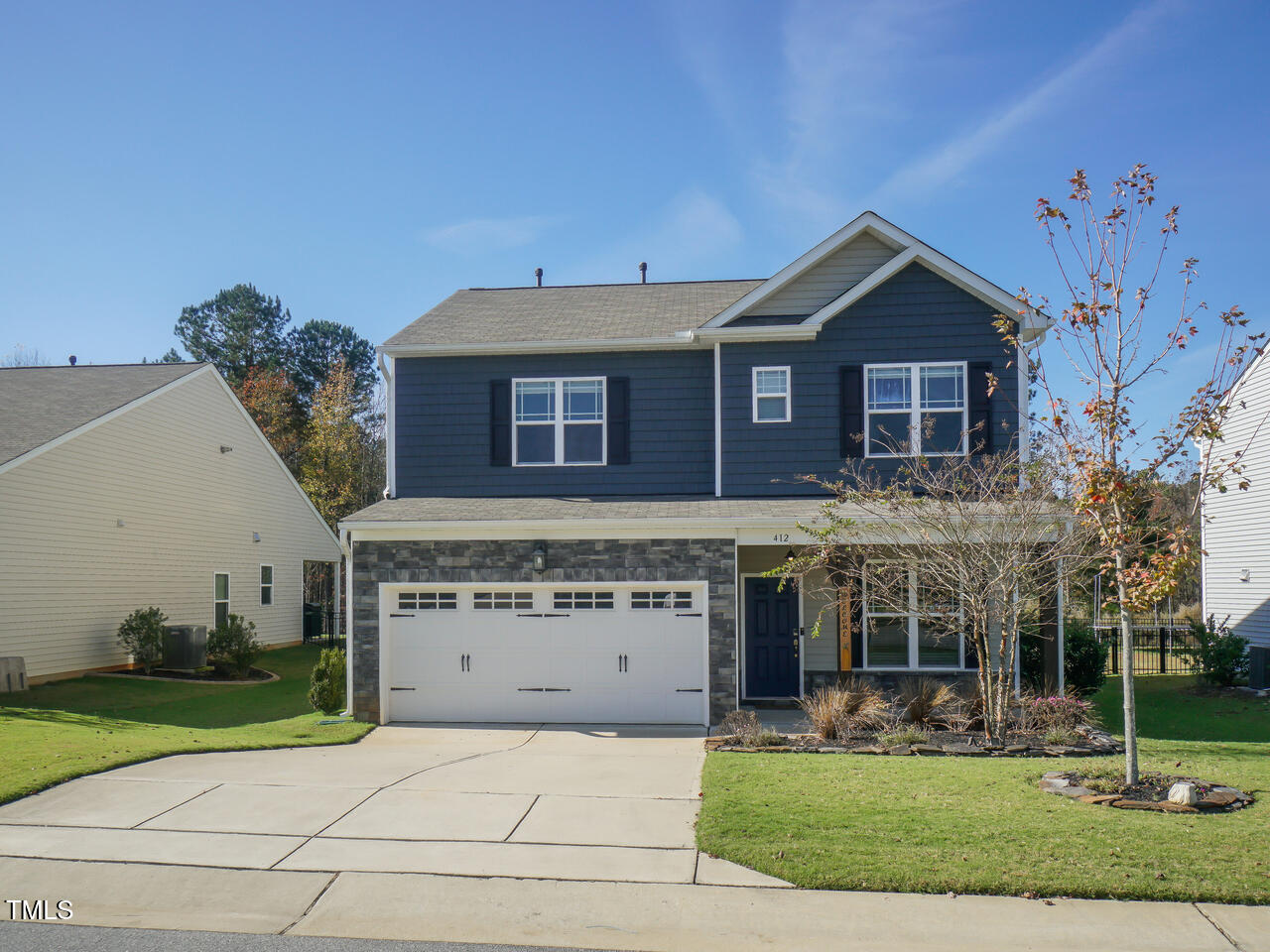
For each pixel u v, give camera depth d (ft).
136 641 67.97
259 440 89.40
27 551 59.62
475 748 39.81
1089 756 35.19
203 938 20.02
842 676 51.01
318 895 22.09
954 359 50.49
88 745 36.73
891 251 52.70
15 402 68.64
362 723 46.11
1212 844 23.82
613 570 46.80
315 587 136.56
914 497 43.52
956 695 44.78
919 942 19.48
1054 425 31.12
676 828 26.55
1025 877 21.98
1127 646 29.48
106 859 24.20
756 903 21.40
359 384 166.81
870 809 27.07
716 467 51.78
